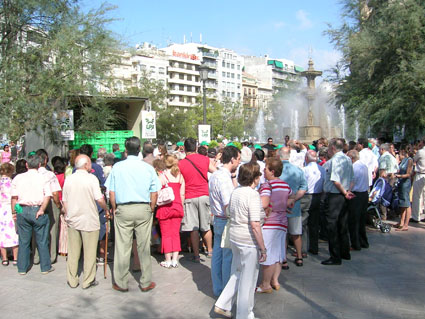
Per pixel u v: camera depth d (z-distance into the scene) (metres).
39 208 6.76
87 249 6.10
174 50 110.38
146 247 5.98
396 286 6.01
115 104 13.81
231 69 127.75
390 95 18.45
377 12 20.56
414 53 17.77
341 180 7.05
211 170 7.56
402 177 9.97
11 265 7.47
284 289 5.97
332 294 5.74
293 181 6.80
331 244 7.18
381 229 9.78
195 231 7.45
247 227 4.73
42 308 5.37
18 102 9.46
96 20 10.57
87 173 6.17
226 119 76.56
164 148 8.73
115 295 5.84
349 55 20.36
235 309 5.33
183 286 6.17
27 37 10.84
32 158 6.81
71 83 10.02
